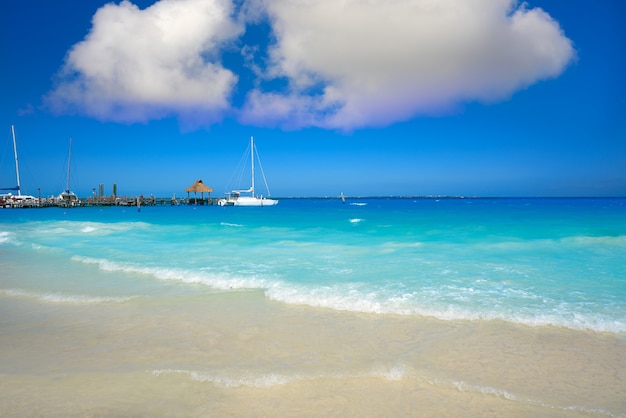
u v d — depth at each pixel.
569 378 5.04
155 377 5.00
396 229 23.42
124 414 4.14
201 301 8.56
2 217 45.16
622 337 6.38
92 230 25.09
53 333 6.65
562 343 6.15
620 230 21.36
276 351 5.87
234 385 4.80
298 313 7.70
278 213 49.16
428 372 5.19
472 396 4.59
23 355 5.72
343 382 4.90
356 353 5.80
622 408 4.33
